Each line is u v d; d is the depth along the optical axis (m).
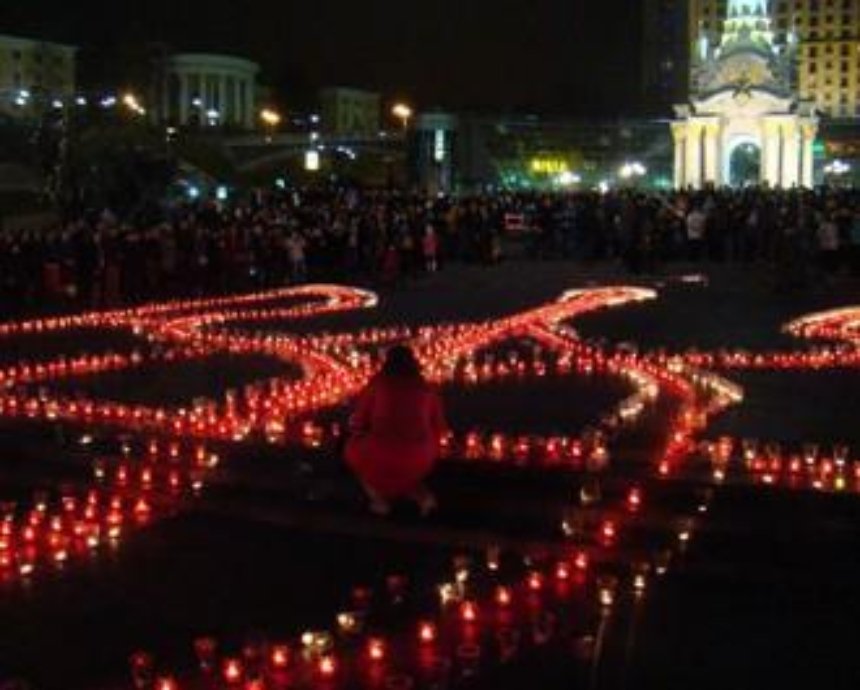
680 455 12.72
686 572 10.47
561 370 19.56
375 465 11.46
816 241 36.38
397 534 11.45
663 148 113.19
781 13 143.50
